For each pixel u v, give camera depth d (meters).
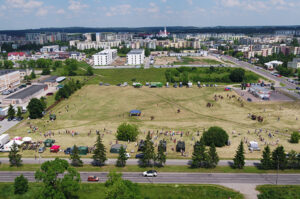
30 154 122.94
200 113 188.62
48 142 132.12
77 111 194.00
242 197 87.25
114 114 187.00
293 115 180.38
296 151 124.56
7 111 185.12
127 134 138.12
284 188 92.12
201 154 108.50
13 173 104.56
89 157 120.62
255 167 110.31
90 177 98.81
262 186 94.00
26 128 159.00
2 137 131.38
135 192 83.62
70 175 85.50
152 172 102.94
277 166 107.69
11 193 89.31
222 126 161.25
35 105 176.25
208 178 100.69
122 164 112.75
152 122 170.25
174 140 138.25
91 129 156.88
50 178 81.25
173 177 101.56
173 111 193.38
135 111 184.75
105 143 135.62
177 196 88.00
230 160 116.94
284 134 148.12
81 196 88.12
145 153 109.38
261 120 168.75
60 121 172.38
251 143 128.62
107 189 82.31
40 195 79.44
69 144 133.88
